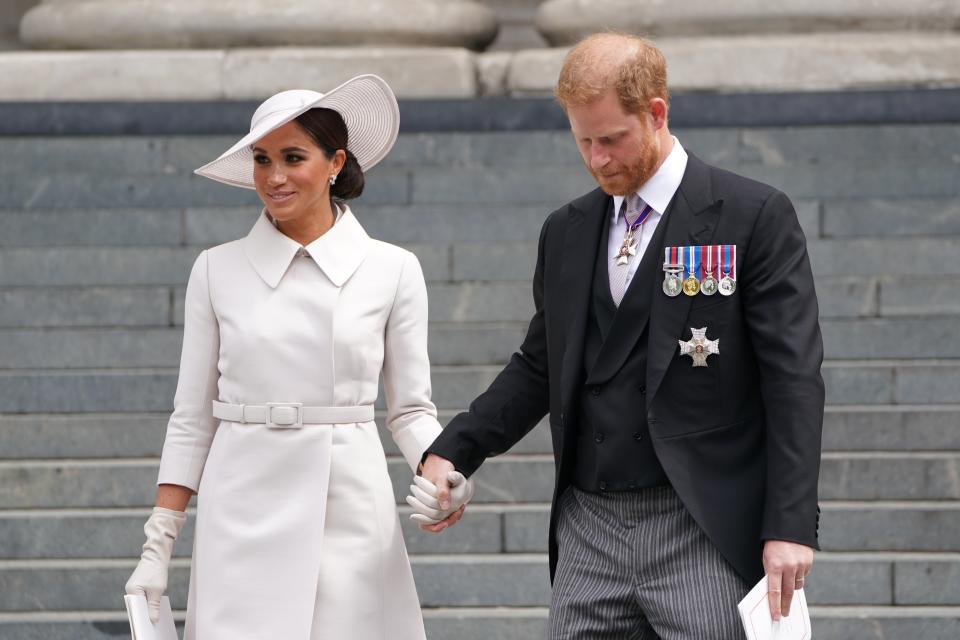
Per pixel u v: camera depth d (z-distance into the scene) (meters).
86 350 26.23
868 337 26.16
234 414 14.73
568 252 14.23
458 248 28.38
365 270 15.07
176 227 29.56
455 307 27.27
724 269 13.45
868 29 35.97
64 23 37.66
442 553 22.16
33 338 26.28
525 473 22.89
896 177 30.16
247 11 36.94
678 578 13.45
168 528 14.78
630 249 13.84
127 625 20.88
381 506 14.95
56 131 34.97
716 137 32.19
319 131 14.63
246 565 14.55
